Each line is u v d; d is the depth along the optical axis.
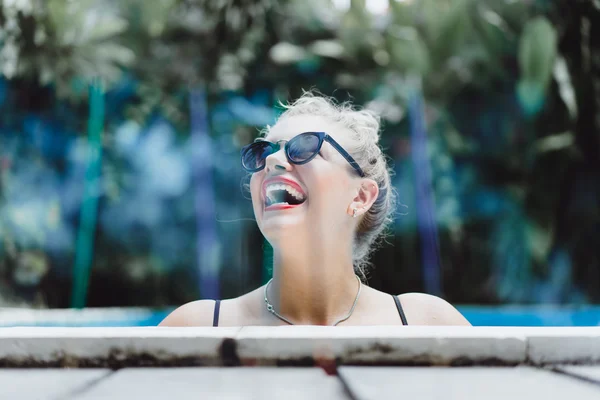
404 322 1.85
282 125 1.93
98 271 8.90
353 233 1.93
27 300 8.12
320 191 1.74
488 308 7.16
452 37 8.55
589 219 8.30
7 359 0.95
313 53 8.97
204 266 9.28
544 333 0.97
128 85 9.15
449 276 8.53
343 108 2.11
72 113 8.90
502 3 8.59
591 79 8.11
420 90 8.77
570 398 0.75
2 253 8.07
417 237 8.55
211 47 9.00
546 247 8.23
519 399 0.75
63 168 8.92
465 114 8.85
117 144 9.20
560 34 8.25
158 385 0.83
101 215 9.06
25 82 8.32
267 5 8.85
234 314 1.85
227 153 9.48
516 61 8.64
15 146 8.51
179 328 1.03
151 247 9.19
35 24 7.96
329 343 0.94
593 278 8.28
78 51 8.41
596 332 0.98
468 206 8.66
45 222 8.55
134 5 9.09
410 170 8.68
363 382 0.83
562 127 8.33
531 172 8.53
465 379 0.85
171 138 9.45
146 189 9.33
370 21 9.09
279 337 0.95
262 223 1.79
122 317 5.20
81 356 0.96
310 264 1.77
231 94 9.41
